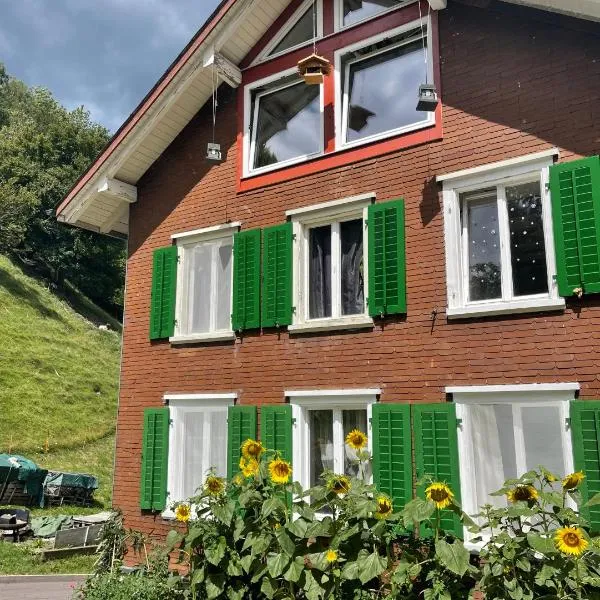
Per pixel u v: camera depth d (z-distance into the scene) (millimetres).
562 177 7320
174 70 10461
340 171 9305
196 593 7016
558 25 7758
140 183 11656
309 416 9070
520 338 7402
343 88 9734
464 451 7539
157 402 10523
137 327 11109
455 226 8125
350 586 6578
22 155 47625
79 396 30609
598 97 7355
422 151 8586
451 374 7797
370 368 8445
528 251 7668
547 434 7145
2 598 10172
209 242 10680
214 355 10023
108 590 7531
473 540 6309
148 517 10102
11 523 14922
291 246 9477
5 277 40250
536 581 5465
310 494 6840
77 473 21391
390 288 8391
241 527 6707
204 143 11008
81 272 49094
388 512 6438
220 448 9773
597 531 6211
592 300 7008
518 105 7918
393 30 9219
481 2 8336
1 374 29109
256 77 10562
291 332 9266
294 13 10352
